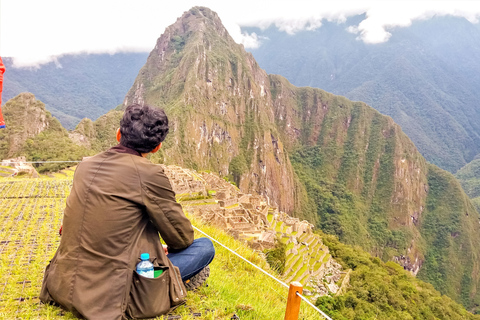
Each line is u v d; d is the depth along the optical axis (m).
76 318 3.97
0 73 7.53
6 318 4.17
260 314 5.73
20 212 9.98
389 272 76.81
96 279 3.69
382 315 40.16
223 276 7.44
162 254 4.19
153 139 4.17
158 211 4.03
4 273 5.70
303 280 37.91
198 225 12.71
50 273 4.04
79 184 3.93
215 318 4.75
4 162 40.59
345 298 39.28
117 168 3.95
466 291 199.25
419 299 58.66
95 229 3.73
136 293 3.82
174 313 4.57
